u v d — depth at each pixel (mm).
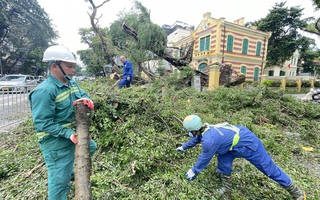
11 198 1812
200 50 19203
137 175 2234
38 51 26516
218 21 16734
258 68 19562
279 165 2688
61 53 1456
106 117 3049
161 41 9602
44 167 2287
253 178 2275
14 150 2770
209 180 2197
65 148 1551
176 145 2854
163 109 3631
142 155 2359
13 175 2238
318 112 4926
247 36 18297
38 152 2641
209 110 4992
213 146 1786
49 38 23422
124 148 2576
